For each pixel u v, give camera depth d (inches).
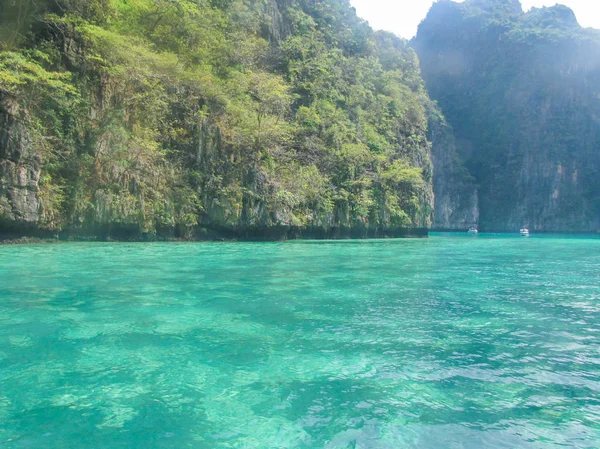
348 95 2066.9
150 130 1166.3
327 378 203.9
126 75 1091.3
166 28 1369.3
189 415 166.9
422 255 895.7
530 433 157.6
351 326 296.7
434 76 5664.4
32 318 301.3
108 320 300.2
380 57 2741.1
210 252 829.8
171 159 1200.8
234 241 1278.3
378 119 2164.1
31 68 848.9
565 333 287.1
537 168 4517.7
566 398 186.2
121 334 267.6
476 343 261.9
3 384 191.3
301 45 1931.6
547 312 350.3
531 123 4680.1
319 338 267.0
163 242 1104.8
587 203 4313.5
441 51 5767.7
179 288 426.6
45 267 547.5
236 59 1574.8
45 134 943.7
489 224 4562.0
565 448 148.2
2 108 851.4
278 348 246.2
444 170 4480.8
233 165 1311.5
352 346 251.8
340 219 1643.7
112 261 628.4
